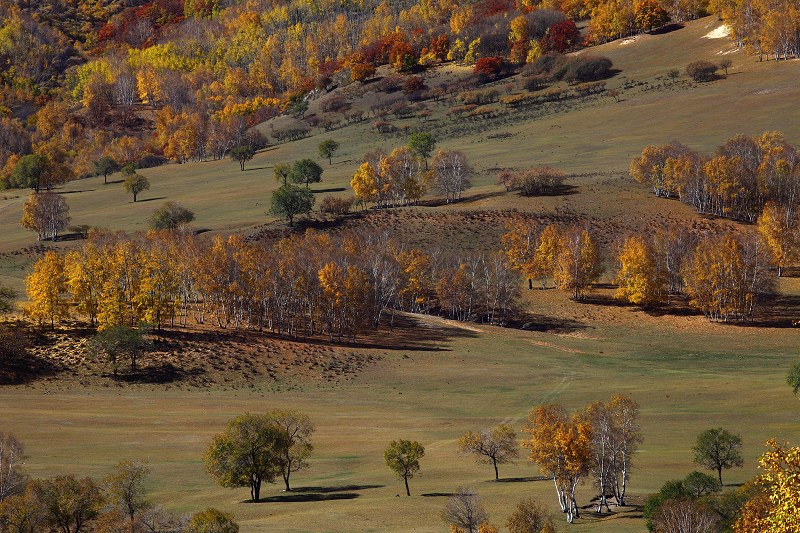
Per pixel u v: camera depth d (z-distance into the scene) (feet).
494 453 432.66
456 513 330.95
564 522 347.97
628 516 350.23
